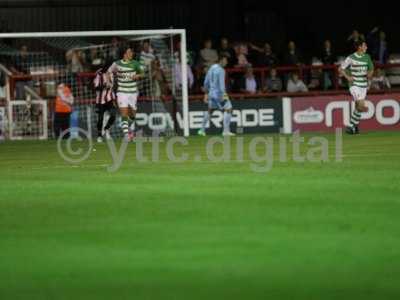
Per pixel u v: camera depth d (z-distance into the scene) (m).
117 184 32.97
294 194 29.52
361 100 59.81
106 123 61.12
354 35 72.19
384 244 21.62
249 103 66.25
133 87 57.72
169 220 25.02
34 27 75.31
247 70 69.31
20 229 24.22
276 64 71.56
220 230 23.48
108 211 26.72
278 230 23.38
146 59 66.12
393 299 17.34
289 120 66.62
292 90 69.75
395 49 78.69
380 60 72.94
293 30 78.38
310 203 27.58
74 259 20.69
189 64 70.25
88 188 32.00
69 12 75.62
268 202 27.86
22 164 42.56
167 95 66.94
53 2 75.44
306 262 20.02
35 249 21.77
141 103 65.56
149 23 76.50
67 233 23.55
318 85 72.06
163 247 21.66
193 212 26.22
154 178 34.66
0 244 22.39
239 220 24.83
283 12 78.25
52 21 75.50
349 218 24.92
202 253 20.97
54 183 33.72
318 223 24.25
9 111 64.62
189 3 77.00
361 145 49.78
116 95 58.44
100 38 75.19
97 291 18.16
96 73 59.78
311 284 18.41
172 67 65.56
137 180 34.09
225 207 27.02
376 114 67.25
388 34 78.69
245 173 35.75
